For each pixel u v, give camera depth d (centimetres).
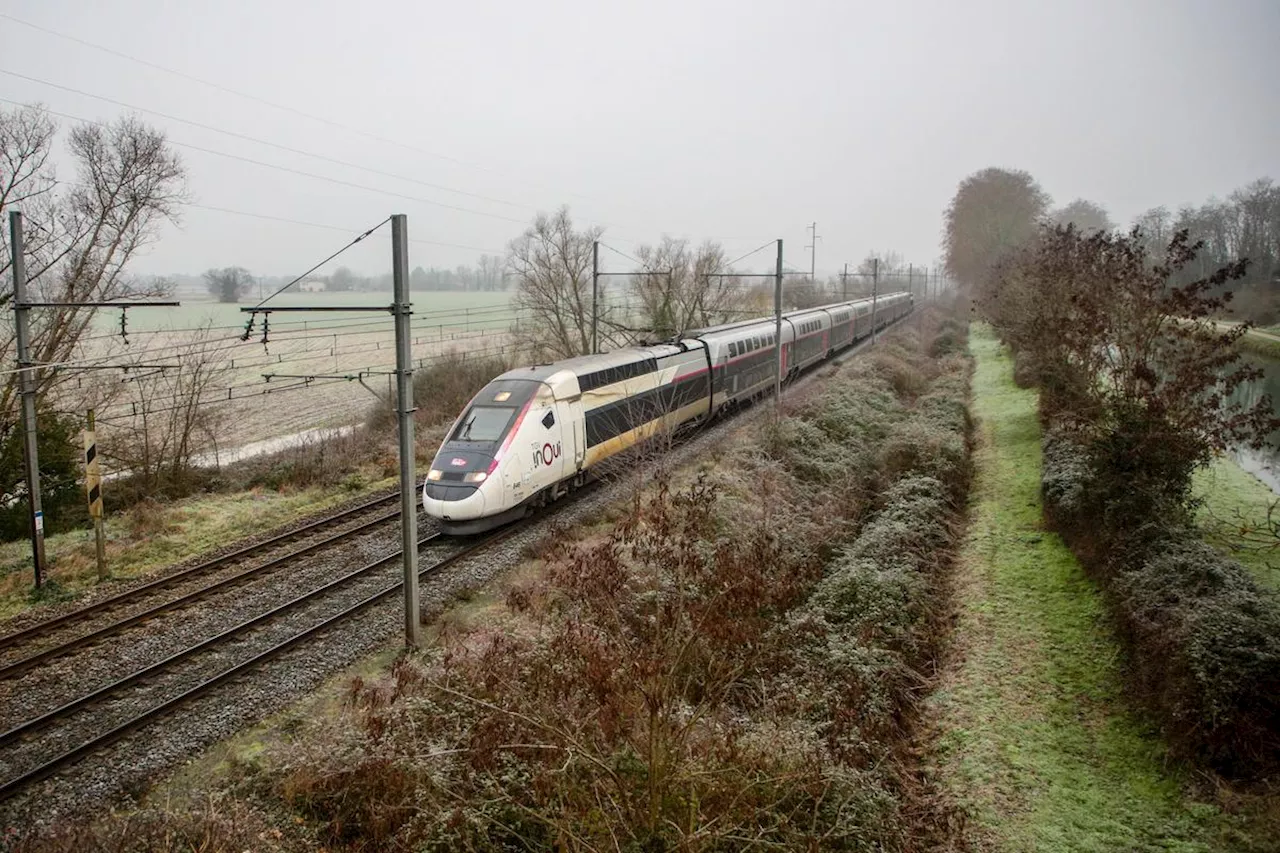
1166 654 954
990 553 1520
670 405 2369
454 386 3316
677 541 1072
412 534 1171
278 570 1536
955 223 7494
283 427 3338
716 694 962
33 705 1045
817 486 1922
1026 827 827
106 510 2050
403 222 1127
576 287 3662
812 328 3866
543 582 1319
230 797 820
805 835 739
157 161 2167
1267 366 3684
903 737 1016
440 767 817
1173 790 852
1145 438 1392
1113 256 1780
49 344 2005
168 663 1143
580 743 781
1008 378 3375
